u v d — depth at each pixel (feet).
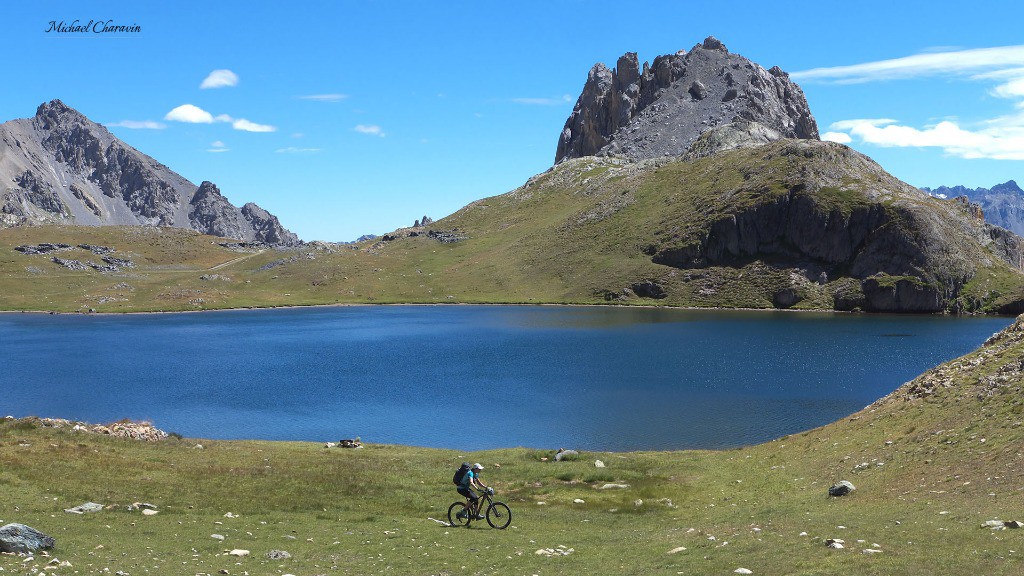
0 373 400.06
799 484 124.88
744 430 238.07
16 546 70.28
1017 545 68.49
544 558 83.25
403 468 151.43
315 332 633.20
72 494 103.14
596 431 240.53
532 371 380.58
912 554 69.31
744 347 474.08
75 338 598.75
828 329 593.42
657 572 73.31
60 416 279.49
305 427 255.09
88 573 66.28
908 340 509.35
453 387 334.65
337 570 75.82
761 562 72.38
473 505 103.76
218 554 79.20
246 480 127.24
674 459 165.27
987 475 97.96
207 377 379.76
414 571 76.69
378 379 363.97
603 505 123.65
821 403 282.36
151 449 152.87
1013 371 129.29
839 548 73.00
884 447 129.49
